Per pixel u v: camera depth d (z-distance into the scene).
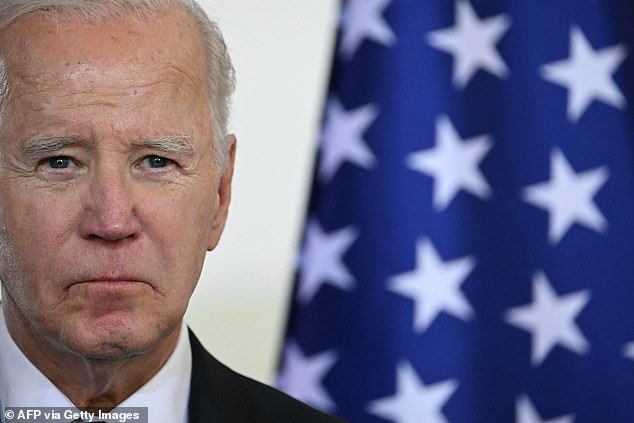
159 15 4.07
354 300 7.21
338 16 7.50
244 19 8.40
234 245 8.17
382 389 7.11
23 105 3.88
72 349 3.88
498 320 7.05
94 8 3.97
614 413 6.91
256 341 8.10
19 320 4.19
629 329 6.95
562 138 7.12
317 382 7.19
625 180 7.06
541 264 7.04
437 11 7.38
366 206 7.26
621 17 7.25
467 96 7.25
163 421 4.31
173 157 3.94
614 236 7.02
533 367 7.00
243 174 8.25
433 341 7.11
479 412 7.02
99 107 3.84
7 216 3.93
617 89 7.17
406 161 7.25
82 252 3.83
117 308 3.86
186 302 4.02
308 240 7.31
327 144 7.36
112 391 4.25
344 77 7.41
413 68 7.32
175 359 4.39
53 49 3.90
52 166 3.88
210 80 4.24
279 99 8.37
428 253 7.17
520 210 7.09
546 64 7.21
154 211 3.88
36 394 4.20
